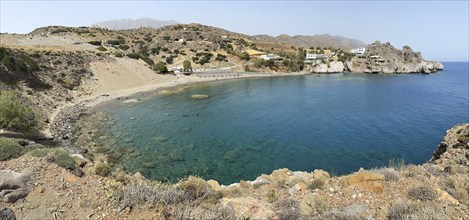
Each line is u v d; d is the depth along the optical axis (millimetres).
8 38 101188
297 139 36781
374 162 29094
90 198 9812
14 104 32219
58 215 8836
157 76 101250
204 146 33750
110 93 72625
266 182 15859
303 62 160500
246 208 10242
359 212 9977
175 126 43094
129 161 28297
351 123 44781
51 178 10703
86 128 40531
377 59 160125
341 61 164375
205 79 112375
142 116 49688
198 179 13672
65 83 65688
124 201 9531
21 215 8672
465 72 181625
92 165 14242
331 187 12586
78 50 93875
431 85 98875
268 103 63500
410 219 8812
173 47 164250
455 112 52562
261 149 32906
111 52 109375
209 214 9125
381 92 80500
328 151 32219
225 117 49625
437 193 10758
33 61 62656
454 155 19547
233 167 27625
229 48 175500
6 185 9570
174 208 9547
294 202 11156
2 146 12398
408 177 12922
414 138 36719
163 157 29734
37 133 34688
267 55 163375
